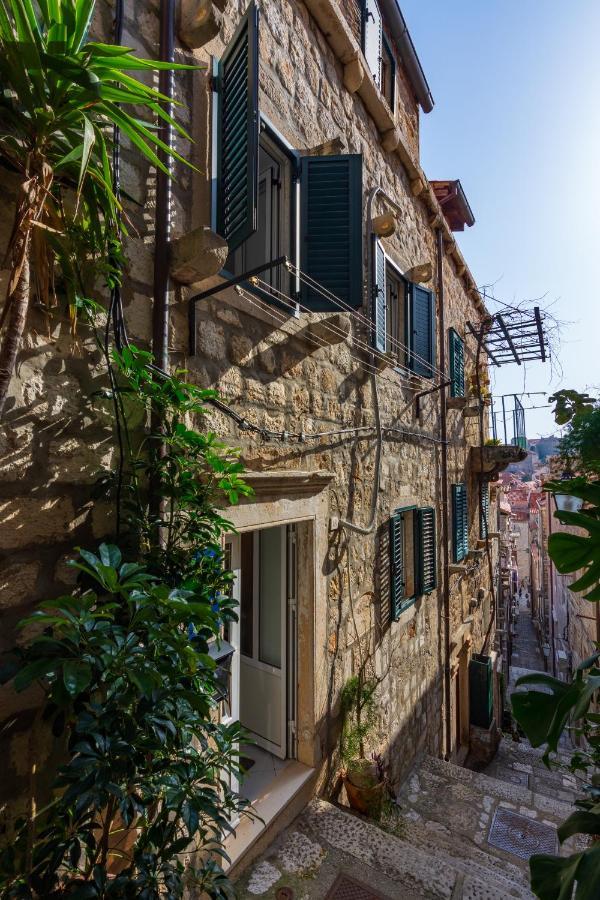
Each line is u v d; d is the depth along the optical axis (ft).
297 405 10.43
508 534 78.07
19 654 4.09
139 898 4.18
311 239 10.45
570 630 42.27
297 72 10.72
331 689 11.39
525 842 12.60
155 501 6.41
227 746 5.61
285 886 8.04
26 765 5.17
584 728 5.86
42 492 5.50
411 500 17.38
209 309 7.97
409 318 17.37
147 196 7.00
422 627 18.25
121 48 4.40
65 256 5.18
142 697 4.08
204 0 7.23
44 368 5.55
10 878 4.12
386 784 11.78
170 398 6.05
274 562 11.43
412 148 19.81
